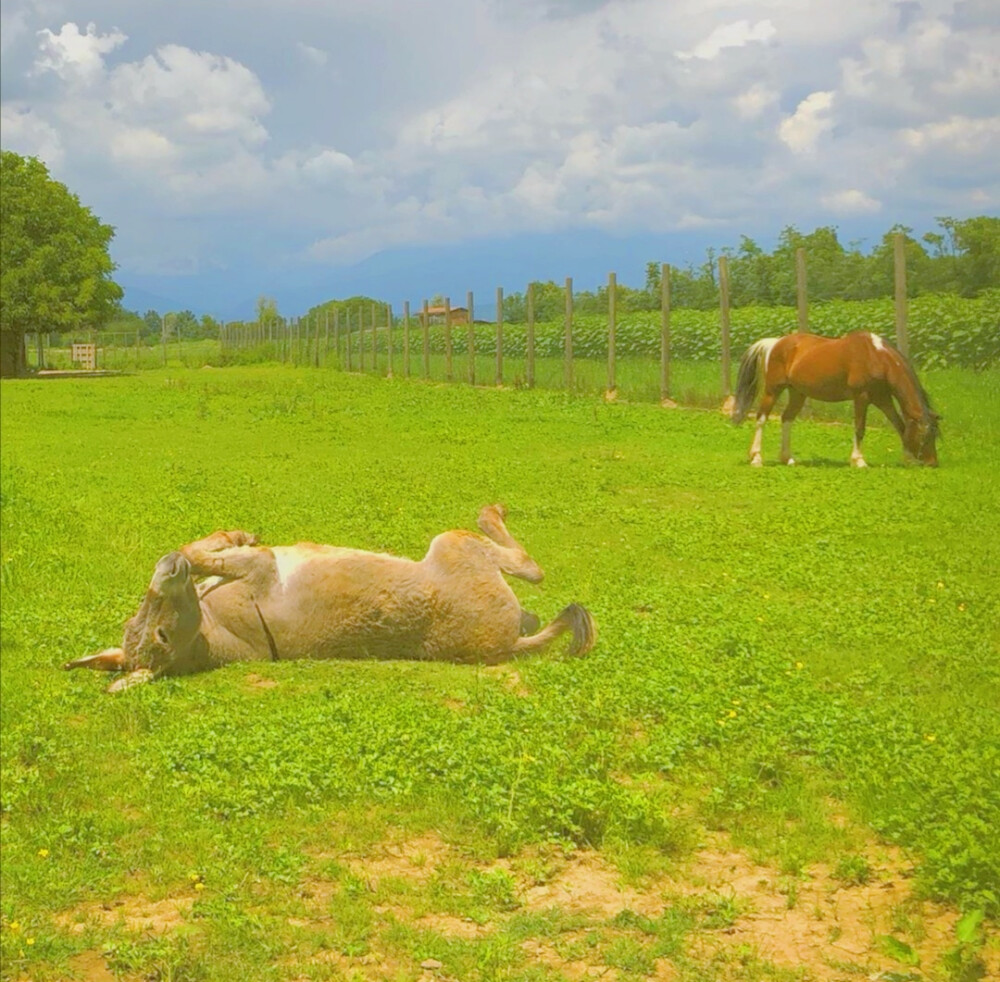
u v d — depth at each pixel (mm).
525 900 5734
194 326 137750
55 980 5188
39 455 23844
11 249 57438
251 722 8078
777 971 4957
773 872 5965
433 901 5688
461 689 8727
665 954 5145
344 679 9031
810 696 8227
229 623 9469
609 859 6113
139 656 9297
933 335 30281
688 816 6594
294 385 43375
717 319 40219
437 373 48750
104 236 60750
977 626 10312
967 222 34406
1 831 6703
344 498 17469
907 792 6492
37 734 8047
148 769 7434
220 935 5418
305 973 5137
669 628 10188
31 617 11180
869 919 5418
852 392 19844
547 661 9188
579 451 22906
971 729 7551
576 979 5004
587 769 6949
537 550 13773
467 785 6871
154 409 33438
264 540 14406
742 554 13375
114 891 5965
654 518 15656
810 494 17281
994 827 5836
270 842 6473
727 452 22422
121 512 16547
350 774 7125
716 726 7578
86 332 99062
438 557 9430
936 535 14141
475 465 20906
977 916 4863
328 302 96875
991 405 24406
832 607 10938
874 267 37312
